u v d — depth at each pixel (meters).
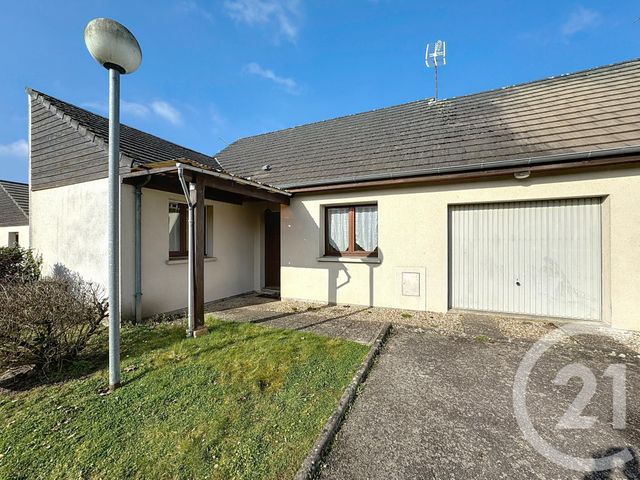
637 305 4.64
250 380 3.13
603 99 6.16
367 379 3.19
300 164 8.30
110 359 2.98
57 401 2.77
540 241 5.48
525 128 6.16
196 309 4.66
